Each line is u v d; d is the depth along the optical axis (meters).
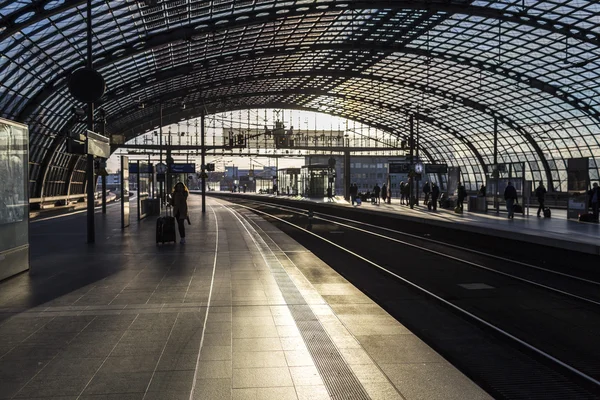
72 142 15.05
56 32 29.08
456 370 5.37
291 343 6.16
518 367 6.12
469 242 22.55
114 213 37.12
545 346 6.96
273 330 6.70
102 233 20.75
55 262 12.71
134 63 41.09
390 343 6.36
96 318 7.26
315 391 4.73
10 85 31.56
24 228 11.25
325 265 13.51
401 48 46.16
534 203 45.66
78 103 42.56
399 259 15.90
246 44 44.28
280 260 13.41
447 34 42.03
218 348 5.94
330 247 18.97
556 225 22.48
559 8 33.22
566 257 15.74
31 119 37.50
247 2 33.72
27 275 10.81
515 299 10.03
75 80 15.92
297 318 7.33
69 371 5.19
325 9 34.78
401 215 32.25
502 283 11.79
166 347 5.96
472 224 22.86
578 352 6.70
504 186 33.03
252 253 14.67
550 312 8.95
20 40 27.88
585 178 25.34
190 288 9.43
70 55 32.97
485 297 10.21
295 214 42.44
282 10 35.75
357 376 5.12
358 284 11.66
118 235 19.88
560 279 12.50
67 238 18.81
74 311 7.66
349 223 32.50
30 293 8.97
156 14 32.41
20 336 6.39
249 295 8.84
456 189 42.25
